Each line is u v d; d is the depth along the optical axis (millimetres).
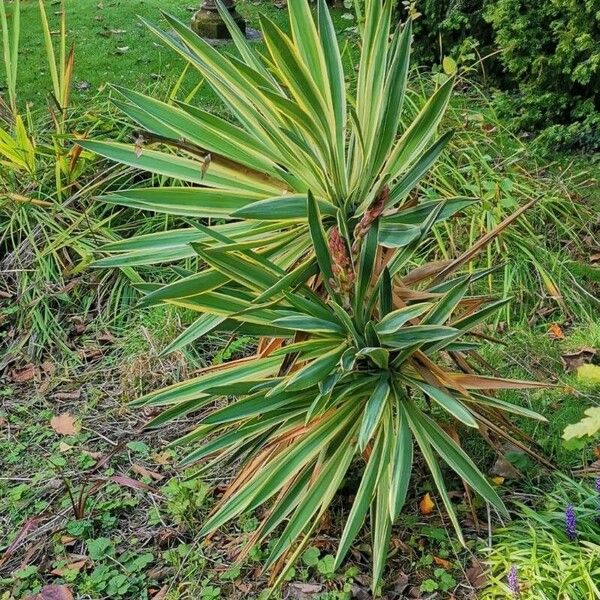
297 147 2193
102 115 4438
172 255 2303
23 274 3840
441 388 2262
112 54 6602
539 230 4066
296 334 2270
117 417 3211
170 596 2348
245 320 2240
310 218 2023
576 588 2082
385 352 2121
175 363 3381
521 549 2270
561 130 4695
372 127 2328
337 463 2264
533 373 3152
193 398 2344
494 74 5590
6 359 3590
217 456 2684
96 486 2742
